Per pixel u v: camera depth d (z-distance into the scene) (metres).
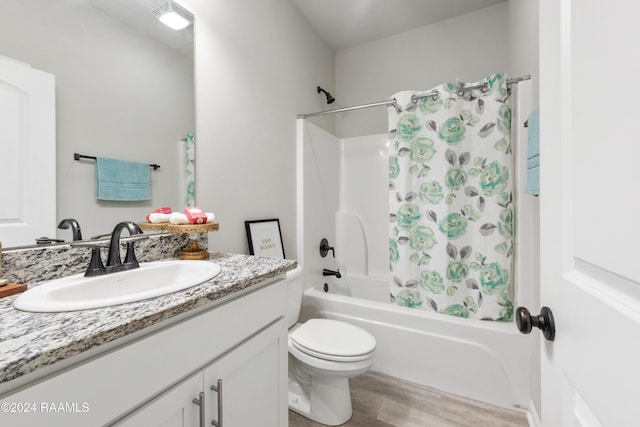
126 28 1.02
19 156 0.76
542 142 0.56
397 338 1.63
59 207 0.84
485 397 1.43
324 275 2.32
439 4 2.09
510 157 1.51
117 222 0.99
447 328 1.51
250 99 1.58
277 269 0.93
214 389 0.70
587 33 0.40
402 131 1.70
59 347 0.42
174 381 0.61
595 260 0.37
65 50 0.86
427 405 1.43
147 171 1.08
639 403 0.28
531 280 1.41
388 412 1.38
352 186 2.63
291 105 1.98
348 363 1.21
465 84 1.61
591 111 0.39
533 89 1.34
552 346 0.52
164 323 0.60
